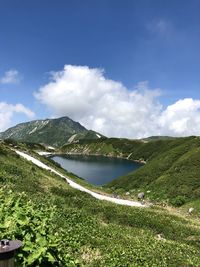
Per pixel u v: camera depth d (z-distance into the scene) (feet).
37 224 38.73
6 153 178.19
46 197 109.29
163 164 335.67
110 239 70.90
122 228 90.43
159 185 282.97
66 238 60.39
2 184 107.04
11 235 31.48
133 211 124.67
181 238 100.48
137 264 56.95
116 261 55.72
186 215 169.27
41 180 150.41
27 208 43.06
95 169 547.08
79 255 56.03
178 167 305.73
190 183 261.44
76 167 573.74
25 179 134.62
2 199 45.47
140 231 92.22
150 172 329.31
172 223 114.42
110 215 110.11
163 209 176.96
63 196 130.52
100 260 55.21
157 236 94.43
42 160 273.75
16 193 90.12
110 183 347.97
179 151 355.15
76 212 89.25
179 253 70.08
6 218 34.73
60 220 74.38
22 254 29.25
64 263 34.35
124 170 533.14
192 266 62.23
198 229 113.39
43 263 30.35
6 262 22.22
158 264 59.52
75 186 208.74
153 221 110.83
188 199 232.73
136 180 323.78
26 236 32.22
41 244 31.63
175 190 255.29
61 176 225.15
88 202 123.24
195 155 316.60
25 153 284.61
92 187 230.48
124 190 312.71
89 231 73.41
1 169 134.31
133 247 66.18
